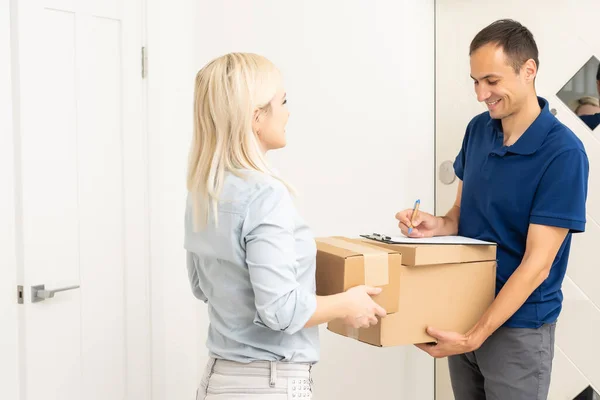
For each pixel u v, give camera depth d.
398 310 1.75
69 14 2.42
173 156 2.82
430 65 2.63
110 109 2.58
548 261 1.80
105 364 2.60
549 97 2.32
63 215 2.42
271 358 1.53
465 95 2.56
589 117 2.24
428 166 2.66
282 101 1.57
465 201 2.05
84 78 2.47
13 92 2.27
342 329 1.91
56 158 2.39
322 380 2.78
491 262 1.89
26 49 2.27
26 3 2.27
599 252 2.22
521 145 1.86
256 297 1.43
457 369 2.17
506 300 1.79
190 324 2.93
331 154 2.73
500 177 1.91
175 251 2.84
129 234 2.66
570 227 1.77
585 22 2.24
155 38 2.72
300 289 1.45
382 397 2.69
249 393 1.52
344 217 2.72
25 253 2.29
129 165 2.65
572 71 2.27
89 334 2.54
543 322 1.91
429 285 1.80
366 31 2.64
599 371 2.24
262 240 1.42
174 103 2.82
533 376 1.91
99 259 2.56
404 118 2.61
